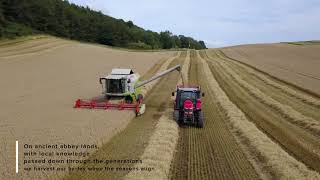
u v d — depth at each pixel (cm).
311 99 3212
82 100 3034
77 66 5731
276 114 2692
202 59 7825
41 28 11406
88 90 3703
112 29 14612
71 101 3042
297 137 2047
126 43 15288
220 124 2347
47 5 11950
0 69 5081
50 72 5044
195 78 4859
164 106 2958
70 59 6450
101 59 6725
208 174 1448
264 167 1539
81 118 2331
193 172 1467
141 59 7088
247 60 7475
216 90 3734
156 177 1349
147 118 2491
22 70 5097
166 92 3697
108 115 2438
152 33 18838
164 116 2488
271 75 5025
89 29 14188
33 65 5588
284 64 6556
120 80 2919
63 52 7231
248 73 5391
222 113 2695
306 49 9275
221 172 1472
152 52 9862
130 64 6250
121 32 15050
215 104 3055
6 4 9881
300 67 6044
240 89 3953
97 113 2512
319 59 7319
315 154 1741
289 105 2984
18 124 2145
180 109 2306
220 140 1955
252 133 2025
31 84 4047
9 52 6694
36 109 2662
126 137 1952
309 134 2127
